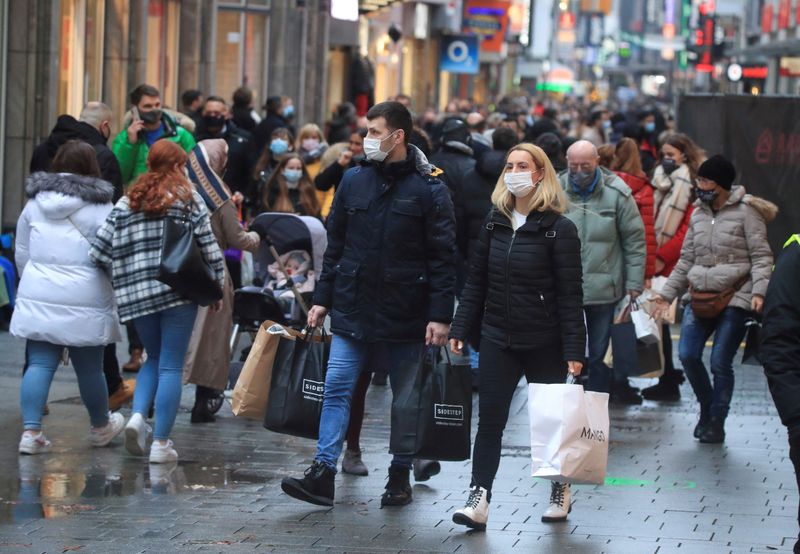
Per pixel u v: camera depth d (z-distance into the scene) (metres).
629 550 21.06
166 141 26.34
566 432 21.38
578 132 78.31
